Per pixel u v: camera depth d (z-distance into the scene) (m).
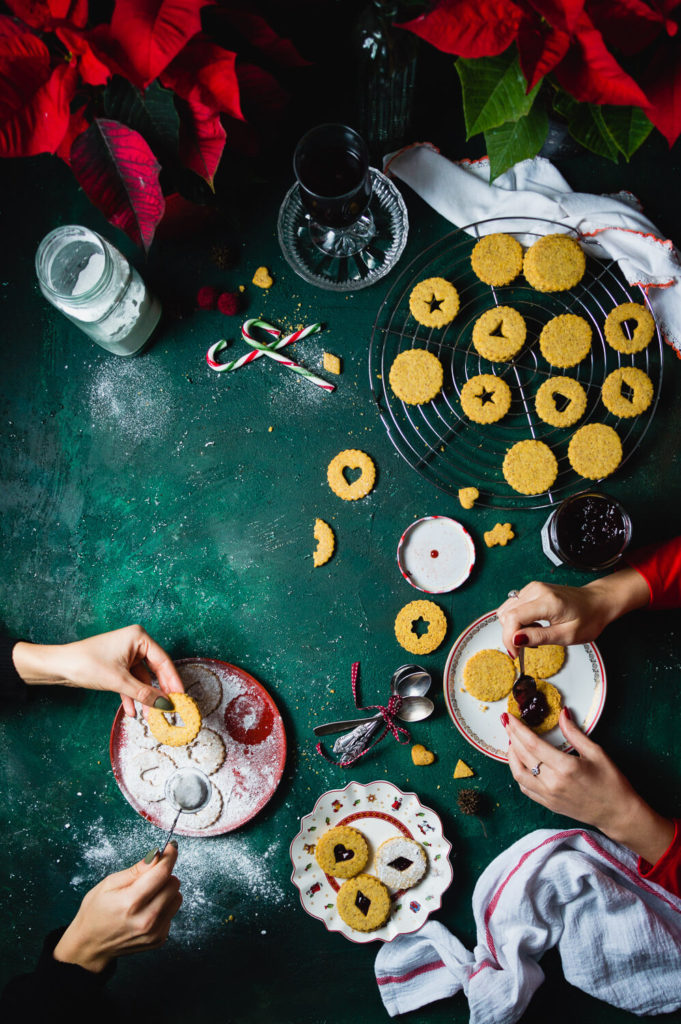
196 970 1.71
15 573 1.83
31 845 1.76
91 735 1.78
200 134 1.36
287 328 1.82
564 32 1.17
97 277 1.65
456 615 1.75
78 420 1.84
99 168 1.33
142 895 1.45
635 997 1.61
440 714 1.73
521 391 1.75
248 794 1.70
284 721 1.74
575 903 1.60
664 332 1.73
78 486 1.83
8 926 1.75
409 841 1.64
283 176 1.83
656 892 1.62
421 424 1.78
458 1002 1.67
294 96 1.78
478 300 1.79
